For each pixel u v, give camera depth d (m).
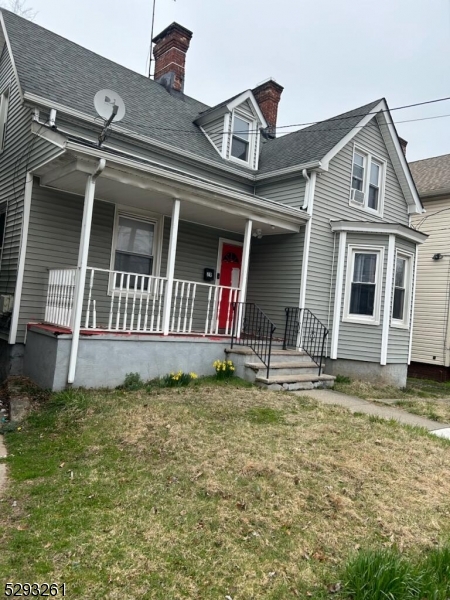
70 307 6.28
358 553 2.67
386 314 9.18
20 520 2.96
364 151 10.73
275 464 3.87
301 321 9.13
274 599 2.30
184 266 9.41
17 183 7.58
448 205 13.40
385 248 9.29
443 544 2.88
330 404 6.41
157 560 2.55
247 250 8.35
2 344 7.47
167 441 4.32
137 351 6.71
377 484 3.67
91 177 6.06
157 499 3.25
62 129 7.57
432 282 13.53
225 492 3.35
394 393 8.51
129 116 8.98
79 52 10.20
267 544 2.76
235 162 10.56
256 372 7.28
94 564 2.50
